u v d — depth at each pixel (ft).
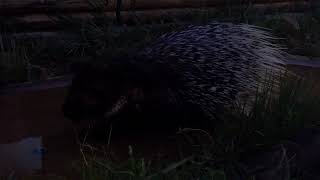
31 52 5.85
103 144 3.76
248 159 3.17
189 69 3.82
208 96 3.81
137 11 7.07
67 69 5.57
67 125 4.07
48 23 6.25
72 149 3.61
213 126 3.88
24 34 6.06
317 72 5.84
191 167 3.04
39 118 4.19
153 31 6.63
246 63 3.90
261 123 3.36
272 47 4.27
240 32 4.02
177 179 2.88
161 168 3.15
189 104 3.85
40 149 3.58
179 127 3.97
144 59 3.86
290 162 3.01
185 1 7.47
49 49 5.84
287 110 3.48
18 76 5.18
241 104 3.78
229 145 3.27
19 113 4.28
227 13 7.68
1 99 4.63
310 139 3.18
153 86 3.78
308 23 7.88
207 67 3.80
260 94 3.61
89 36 6.08
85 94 3.72
